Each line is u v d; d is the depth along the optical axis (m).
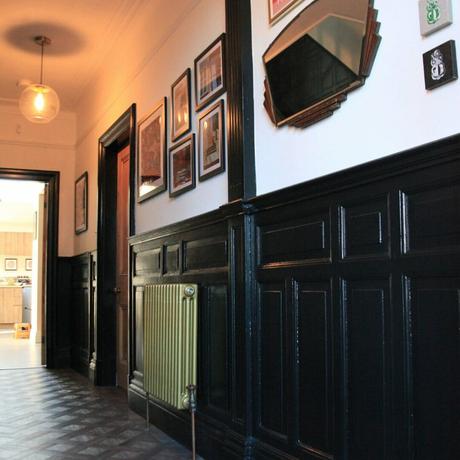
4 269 14.56
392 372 1.73
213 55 3.08
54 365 6.48
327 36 2.08
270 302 2.42
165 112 3.81
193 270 3.20
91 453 2.99
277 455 2.29
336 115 2.08
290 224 2.29
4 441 3.24
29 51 5.07
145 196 4.14
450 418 1.52
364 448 1.84
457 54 1.57
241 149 2.65
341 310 1.96
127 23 4.50
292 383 2.23
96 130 5.80
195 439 3.01
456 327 1.51
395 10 1.79
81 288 6.20
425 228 1.62
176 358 2.97
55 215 6.69
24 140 6.59
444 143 1.52
